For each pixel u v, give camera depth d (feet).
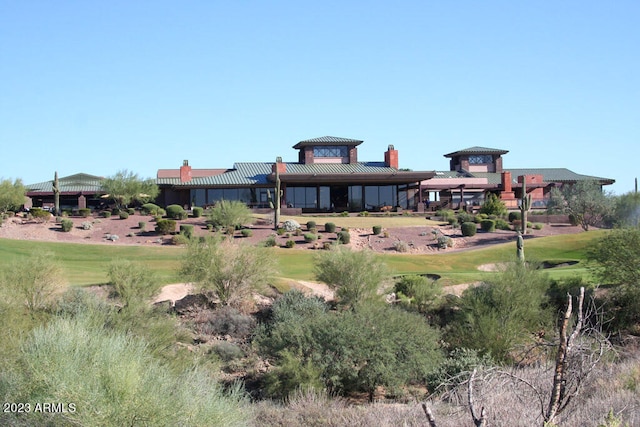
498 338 71.00
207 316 84.79
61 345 30.94
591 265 88.74
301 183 234.17
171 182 238.48
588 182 217.36
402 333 65.21
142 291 83.82
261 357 71.51
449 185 248.32
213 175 257.96
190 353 63.26
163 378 31.81
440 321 83.82
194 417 30.89
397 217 212.43
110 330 49.01
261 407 43.65
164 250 147.43
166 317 76.48
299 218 200.44
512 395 30.14
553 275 103.86
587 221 196.03
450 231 184.44
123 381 29.40
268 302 94.58
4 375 29.99
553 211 217.56
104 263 125.80
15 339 37.83
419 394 63.00
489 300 76.18
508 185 253.03
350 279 90.43
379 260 96.68
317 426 37.47
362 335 63.98
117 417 28.60
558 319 73.00
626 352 52.34
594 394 33.88
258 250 95.91
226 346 73.51
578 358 26.07
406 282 95.35
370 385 63.21
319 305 88.12
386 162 252.01
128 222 184.65
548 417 23.86
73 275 110.11
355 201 237.86
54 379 28.84
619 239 82.02
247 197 231.71
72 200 247.09
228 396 40.16
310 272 122.52
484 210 222.28
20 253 134.21
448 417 31.40
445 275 109.29
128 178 211.41
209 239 96.32
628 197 192.44
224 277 92.02
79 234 169.78
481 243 172.24
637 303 76.48
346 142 254.88
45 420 28.14
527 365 45.55
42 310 68.23
